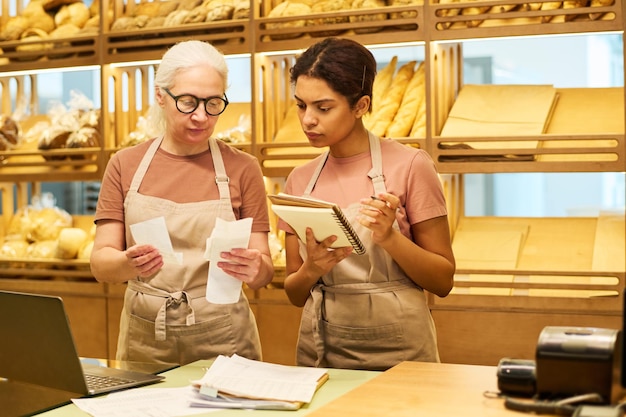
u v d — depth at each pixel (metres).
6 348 1.92
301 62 2.13
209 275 2.09
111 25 3.71
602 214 3.35
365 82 2.14
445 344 3.18
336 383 1.88
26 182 3.96
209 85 2.20
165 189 2.35
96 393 1.82
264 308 3.39
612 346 1.51
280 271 3.37
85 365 2.12
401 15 3.25
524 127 3.20
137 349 2.37
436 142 3.18
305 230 2.07
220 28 3.48
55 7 3.91
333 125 2.12
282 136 3.53
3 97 4.04
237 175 2.39
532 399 1.59
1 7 4.04
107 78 3.65
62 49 3.70
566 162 3.06
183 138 2.25
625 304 1.44
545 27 3.05
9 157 3.91
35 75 4.06
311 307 2.27
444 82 3.39
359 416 1.50
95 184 4.60
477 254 3.31
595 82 3.78
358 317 2.21
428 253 2.15
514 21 3.14
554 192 4.05
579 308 3.02
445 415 1.50
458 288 3.26
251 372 1.90
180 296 2.30
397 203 2.02
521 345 3.09
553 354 1.55
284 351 3.37
